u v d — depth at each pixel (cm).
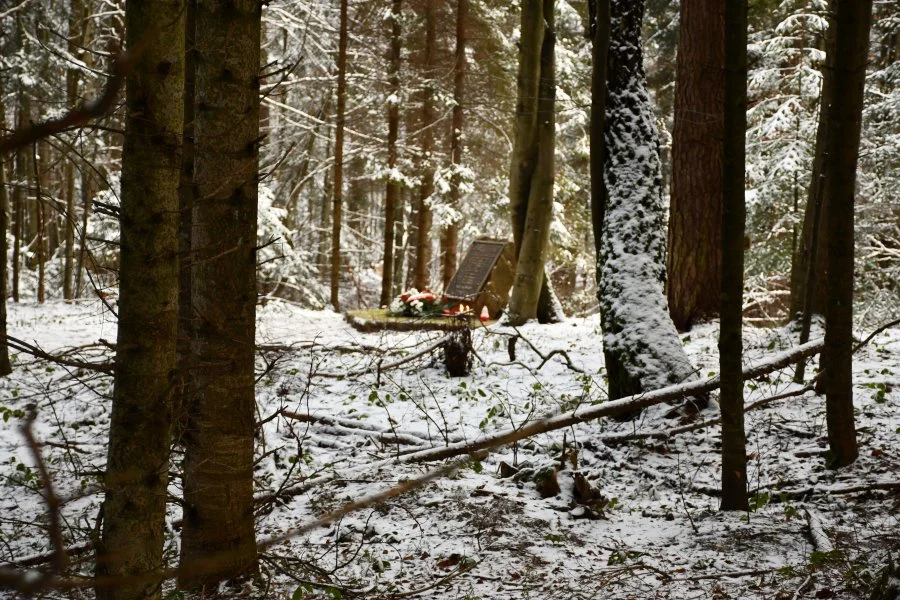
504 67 2509
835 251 695
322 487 723
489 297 1770
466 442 773
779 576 497
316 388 1068
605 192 977
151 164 341
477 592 504
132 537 345
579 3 2683
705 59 1391
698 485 718
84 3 2330
